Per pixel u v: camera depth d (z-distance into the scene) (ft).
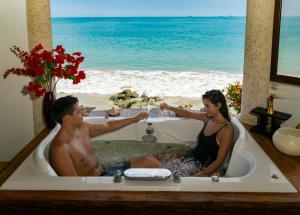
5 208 5.52
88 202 5.42
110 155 8.31
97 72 40.06
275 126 8.35
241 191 5.63
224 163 7.55
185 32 46.21
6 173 6.49
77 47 48.26
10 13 8.78
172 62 46.34
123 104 13.39
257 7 8.75
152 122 8.88
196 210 5.41
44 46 9.62
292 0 8.25
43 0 9.42
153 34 46.19
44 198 5.46
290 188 5.71
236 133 8.07
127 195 5.50
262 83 9.10
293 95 8.71
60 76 8.73
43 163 6.23
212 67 45.65
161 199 5.40
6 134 8.84
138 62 47.06
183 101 19.52
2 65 8.53
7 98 8.77
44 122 9.51
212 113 7.40
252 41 9.00
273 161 6.98
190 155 7.89
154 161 6.99
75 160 6.52
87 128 7.55
